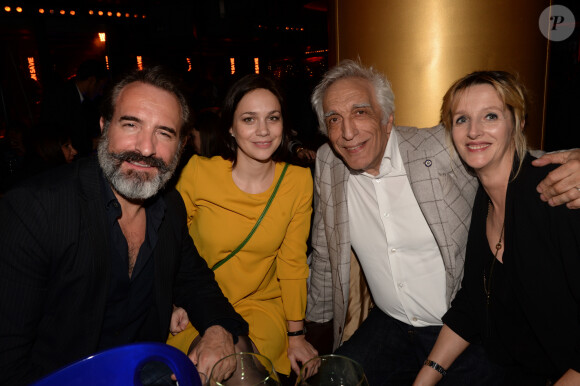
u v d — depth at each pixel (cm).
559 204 123
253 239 193
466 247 165
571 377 122
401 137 180
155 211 149
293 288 201
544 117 215
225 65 1412
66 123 491
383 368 188
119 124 130
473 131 142
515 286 141
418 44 201
